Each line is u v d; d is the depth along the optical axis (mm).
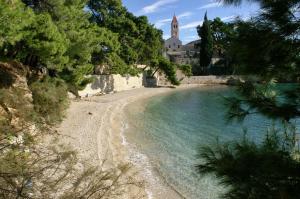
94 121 33250
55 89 26391
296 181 4453
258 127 11875
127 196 15188
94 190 6422
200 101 59188
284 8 4328
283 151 5008
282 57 4551
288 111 4777
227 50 4793
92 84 58031
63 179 6539
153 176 20156
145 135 31172
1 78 18672
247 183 4754
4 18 17422
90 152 21672
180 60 123938
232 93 5199
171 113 45250
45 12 26922
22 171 5645
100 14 65375
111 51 54125
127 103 54031
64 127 26891
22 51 23734
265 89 4988
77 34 31094
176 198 17312
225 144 5578
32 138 6727
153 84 88625
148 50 79500
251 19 4578
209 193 18094
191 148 26547
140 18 75000
